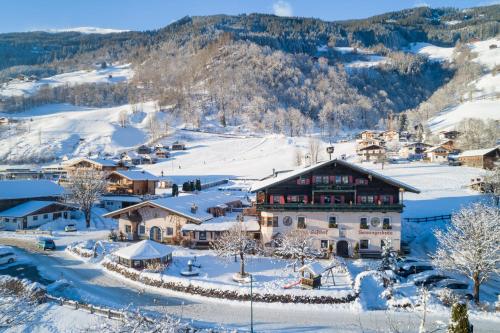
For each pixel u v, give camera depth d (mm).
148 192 105500
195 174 146250
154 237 65250
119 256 52219
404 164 132250
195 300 43969
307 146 186000
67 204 86188
